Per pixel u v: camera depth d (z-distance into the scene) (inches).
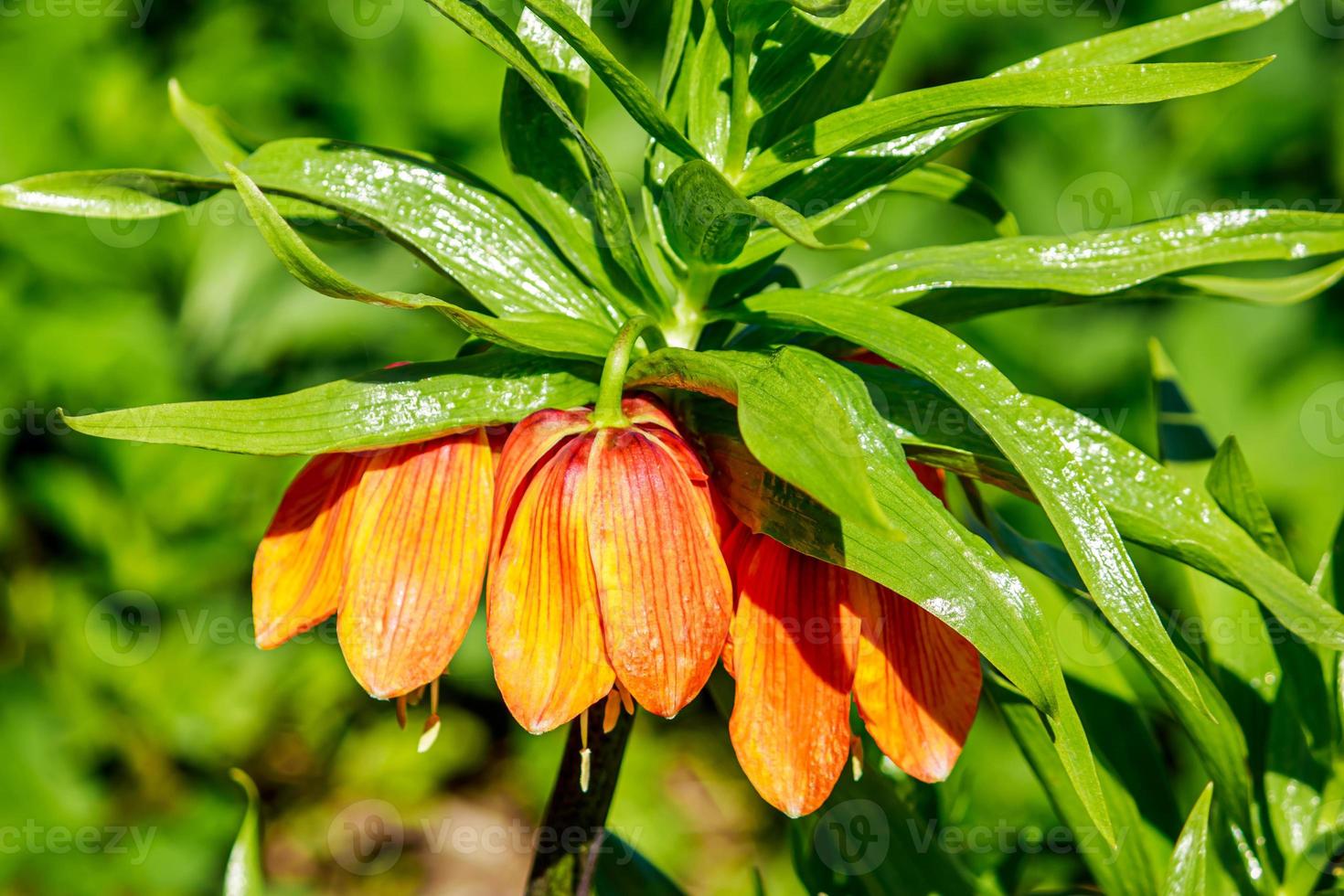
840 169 29.4
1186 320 59.9
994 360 59.1
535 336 28.4
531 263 29.5
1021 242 29.4
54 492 60.9
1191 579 31.6
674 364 27.8
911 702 29.1
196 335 60.5
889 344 28.0
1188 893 29.6
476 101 60.0
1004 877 33.6
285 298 60.0
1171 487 28.8
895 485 27.8
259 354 60.2
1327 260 60.3
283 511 29.7
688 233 28.8
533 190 29.4
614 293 29.5
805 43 28.9
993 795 52.7
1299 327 59.8
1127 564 27.6
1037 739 30.8
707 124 29.1
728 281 29.6
